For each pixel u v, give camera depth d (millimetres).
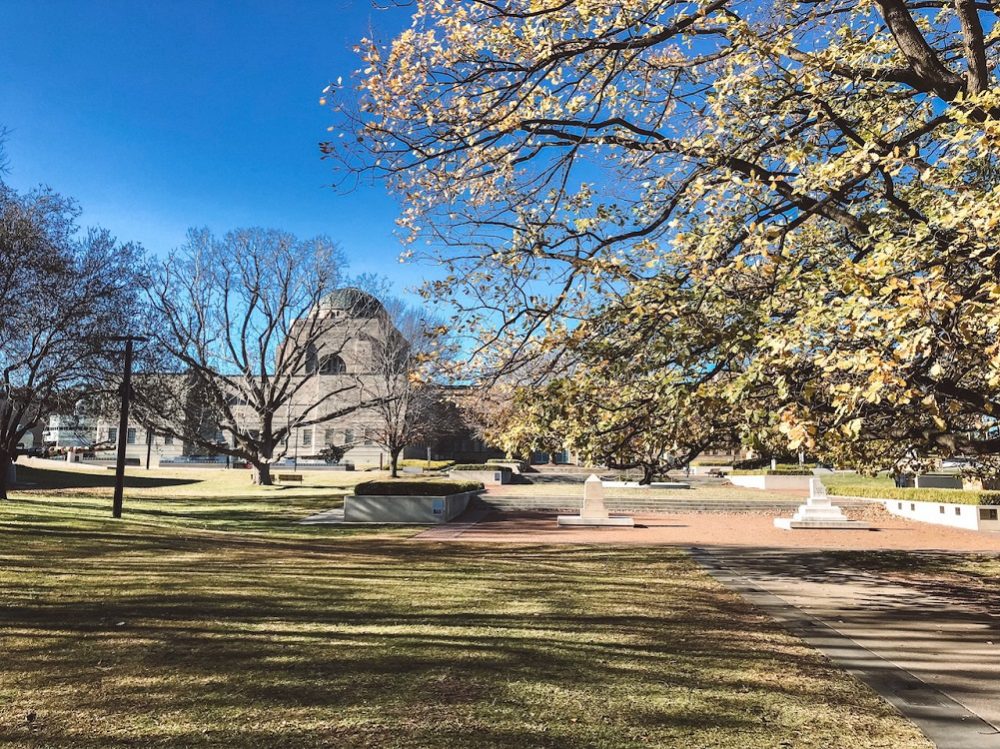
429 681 5414
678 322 6773
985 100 5258
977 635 7668
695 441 6898
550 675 5688
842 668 6285
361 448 63906
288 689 5148
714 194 7863
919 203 8156
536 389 7027
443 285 7480
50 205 22344
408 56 7680
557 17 7758
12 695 4957
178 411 39281
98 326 23000
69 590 9102
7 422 23297
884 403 6578
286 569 11805
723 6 7359
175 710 4676
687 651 6688
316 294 43000
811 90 7543
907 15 6863
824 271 6672
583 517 23484
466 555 14914
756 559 14578
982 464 12453
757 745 4363
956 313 5074
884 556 15148
